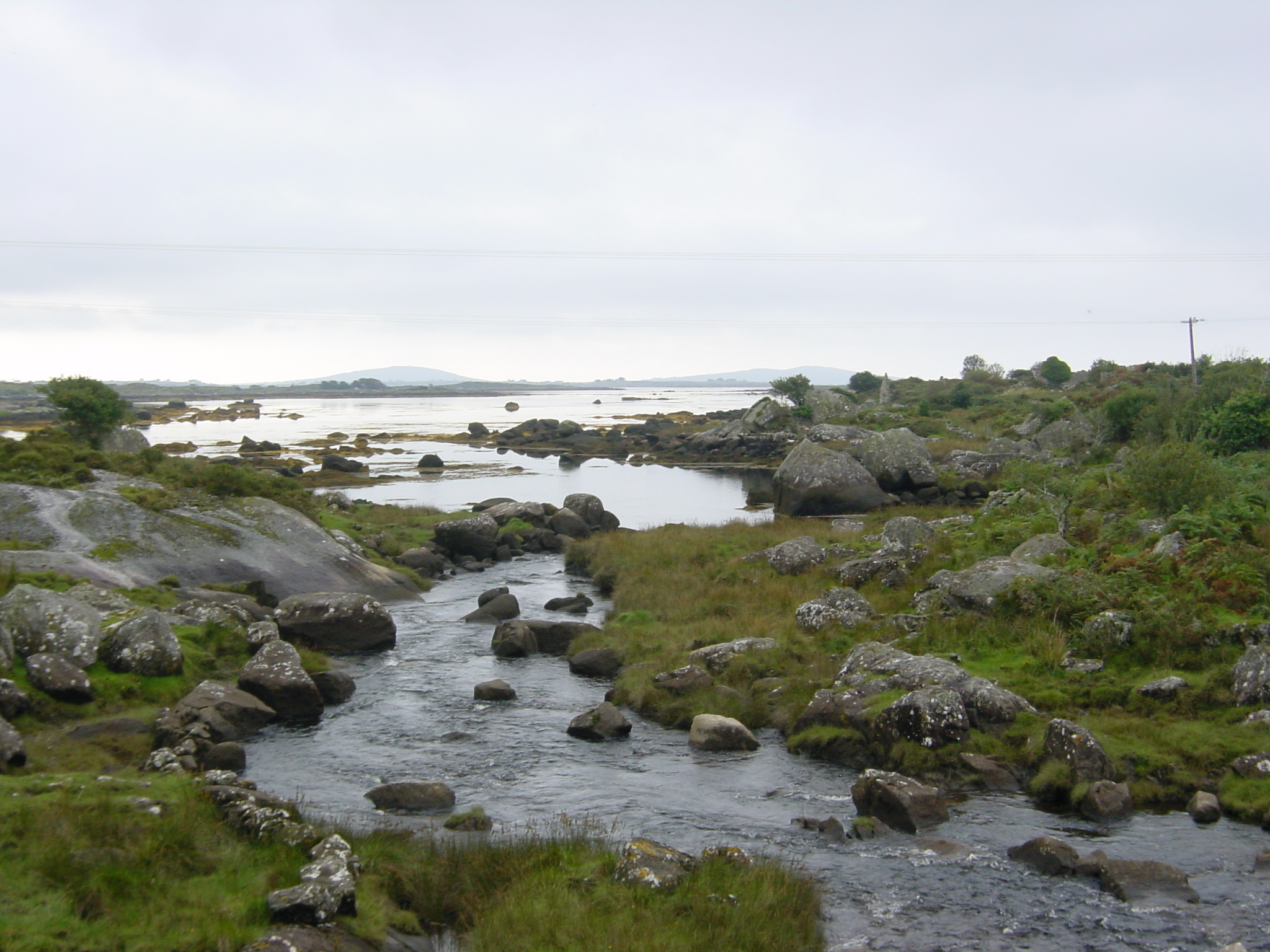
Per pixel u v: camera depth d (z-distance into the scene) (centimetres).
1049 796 1329
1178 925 978
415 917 955
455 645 2338
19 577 1922
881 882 1085
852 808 1331
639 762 1526
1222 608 1794
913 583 2388
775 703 1739
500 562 3638
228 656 1914
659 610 2475
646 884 999
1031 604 1938
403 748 1586
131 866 877
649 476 7175
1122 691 1580
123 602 1892
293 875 933
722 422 11975
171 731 1477
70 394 4975
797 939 924
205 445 9419
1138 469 2656
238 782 1270
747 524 4019
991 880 1087
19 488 2705
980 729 1496
